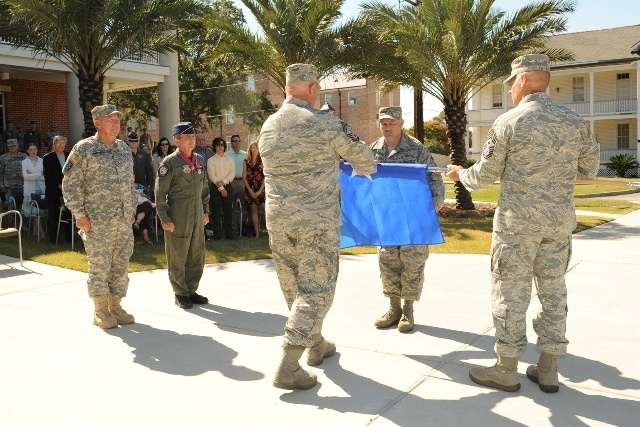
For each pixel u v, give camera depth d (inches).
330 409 142.3
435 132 2160.4
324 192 153.8
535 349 184.2
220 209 435.5
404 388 154.7
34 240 415.2
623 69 1409.9
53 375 164.4
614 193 903.7
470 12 581.3
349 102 1982.0
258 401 147.3
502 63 597.3
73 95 695.1
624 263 322.0
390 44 612.4
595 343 189.2
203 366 171.9
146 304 243.1
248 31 605.3
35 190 436.5
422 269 198.2
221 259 347.9
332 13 587.5
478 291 261.1
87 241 206.5
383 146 203.9
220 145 428.5
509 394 150.6
